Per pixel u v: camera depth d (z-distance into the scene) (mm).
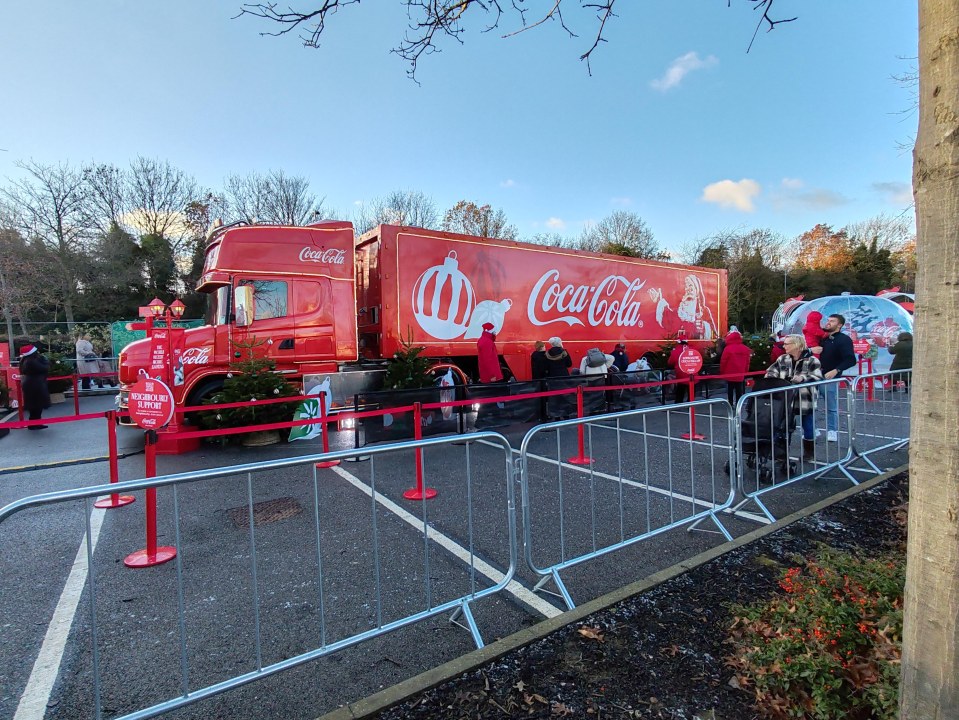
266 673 2215
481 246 10117
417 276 9273
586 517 4609
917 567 1565
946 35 1408
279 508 4938
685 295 14602
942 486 1486
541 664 2420
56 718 2260
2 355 13719
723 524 4316
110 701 2352
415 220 38344
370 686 2406
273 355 8211
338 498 5219
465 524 4480
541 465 6496
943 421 1481
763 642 2439
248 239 8156
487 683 2295
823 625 2324
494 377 9148
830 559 2928
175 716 2223
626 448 7391
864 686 2074
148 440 3873
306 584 3426
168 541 4199
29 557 3965
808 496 5000
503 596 3234
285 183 35906
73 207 29500
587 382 9945
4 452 8102
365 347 9633
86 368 17500
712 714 2096
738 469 4320
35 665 2635
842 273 43438
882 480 5070
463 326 9852
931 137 1462
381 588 3355
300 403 8078
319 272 8555
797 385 5039
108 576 3598
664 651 2500
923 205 1512
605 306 12391
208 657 2660
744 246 43531
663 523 4418
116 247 29828
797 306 19156
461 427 8305
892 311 14961
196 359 7820
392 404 7625
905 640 1620
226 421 7613
